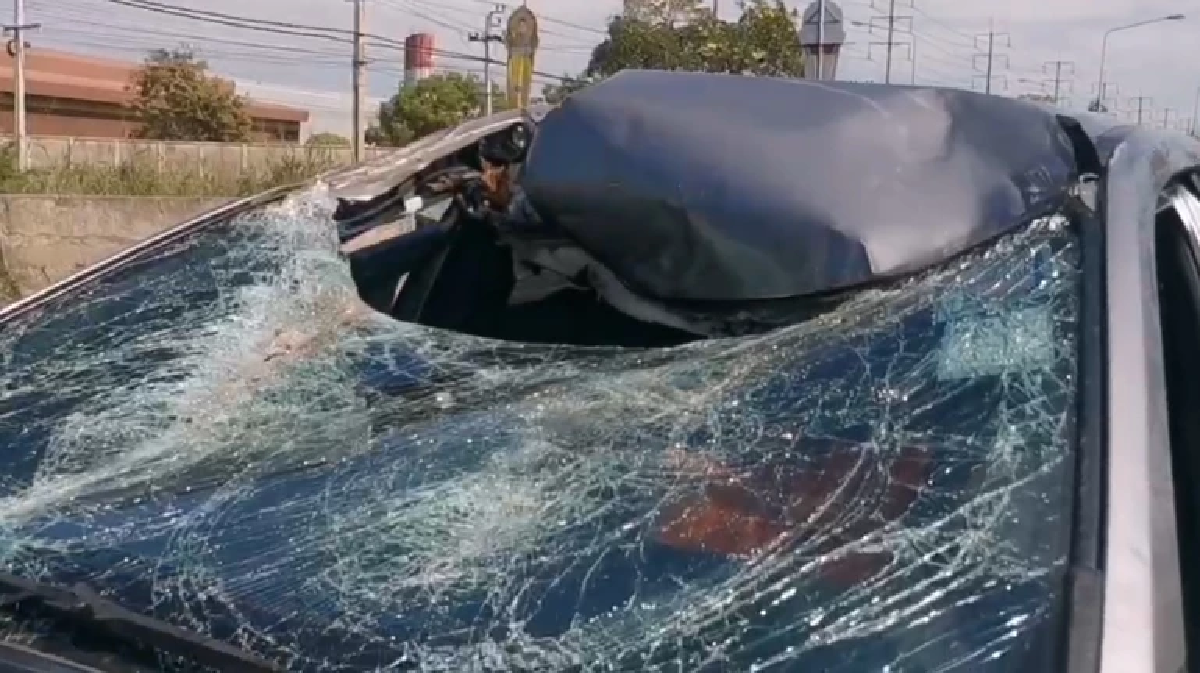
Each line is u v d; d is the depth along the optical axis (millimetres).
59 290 2459
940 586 1433
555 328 2400
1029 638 1328
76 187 16250
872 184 1948
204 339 2268
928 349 1771
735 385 1839
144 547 1673
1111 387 1557
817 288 1903
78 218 9758
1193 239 2105
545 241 2500
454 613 1510
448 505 1705
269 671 1396
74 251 9758
